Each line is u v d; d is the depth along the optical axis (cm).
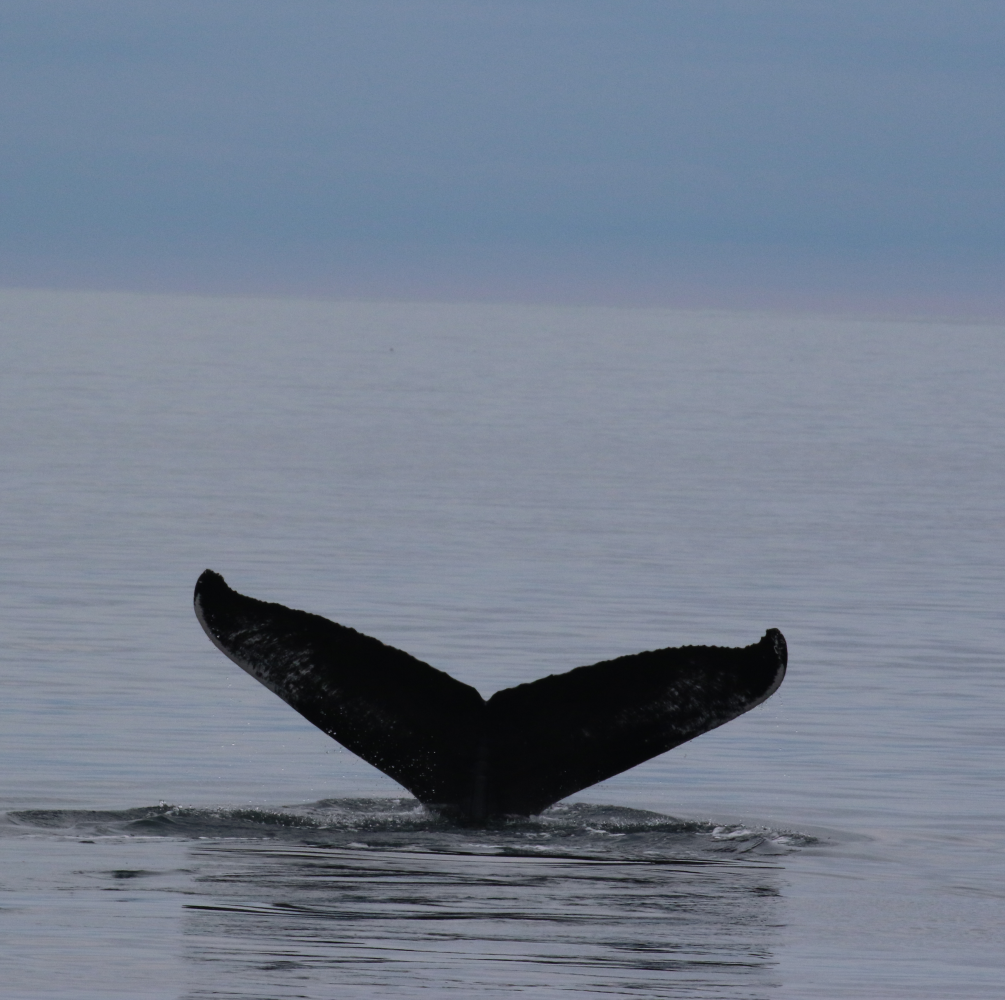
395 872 3553
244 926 3097
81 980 2755
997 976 2953
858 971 2953
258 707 6397
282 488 16900
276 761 5425
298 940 3011
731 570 11288
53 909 3200
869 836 4406
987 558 12312
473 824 3972
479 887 3441
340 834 3928
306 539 12562
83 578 10250
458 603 9425
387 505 15300
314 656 3900
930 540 13450
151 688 6756
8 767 5184
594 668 3959
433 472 19175
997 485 19000
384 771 3922
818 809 4816
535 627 8619
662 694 3878
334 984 2755
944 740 6003
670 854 3884
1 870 3531
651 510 15362
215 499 15638
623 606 9475
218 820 4100
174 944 2970
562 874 3597
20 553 11444
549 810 4291
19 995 2678
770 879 3688
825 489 18075
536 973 2850
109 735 5775
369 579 10381
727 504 16112
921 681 7325
